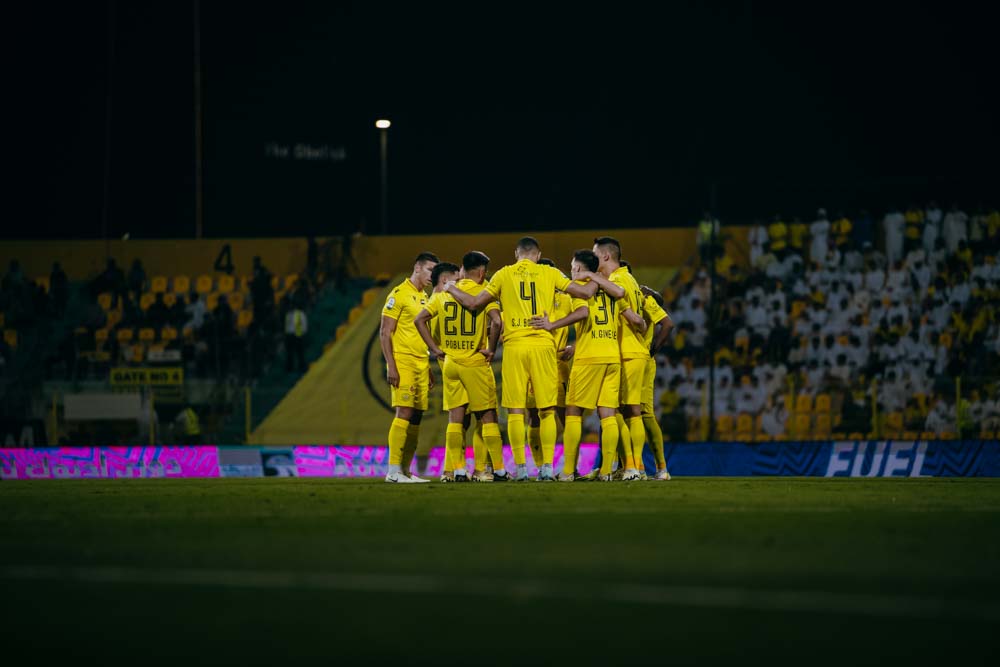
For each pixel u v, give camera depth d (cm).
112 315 5784
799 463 3803
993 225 5269
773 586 1005
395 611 905
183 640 812
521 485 2411
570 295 2478
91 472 4194
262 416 5250
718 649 775
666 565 1129
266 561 1166
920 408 4834
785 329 5144
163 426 5072
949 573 1076
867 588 995
